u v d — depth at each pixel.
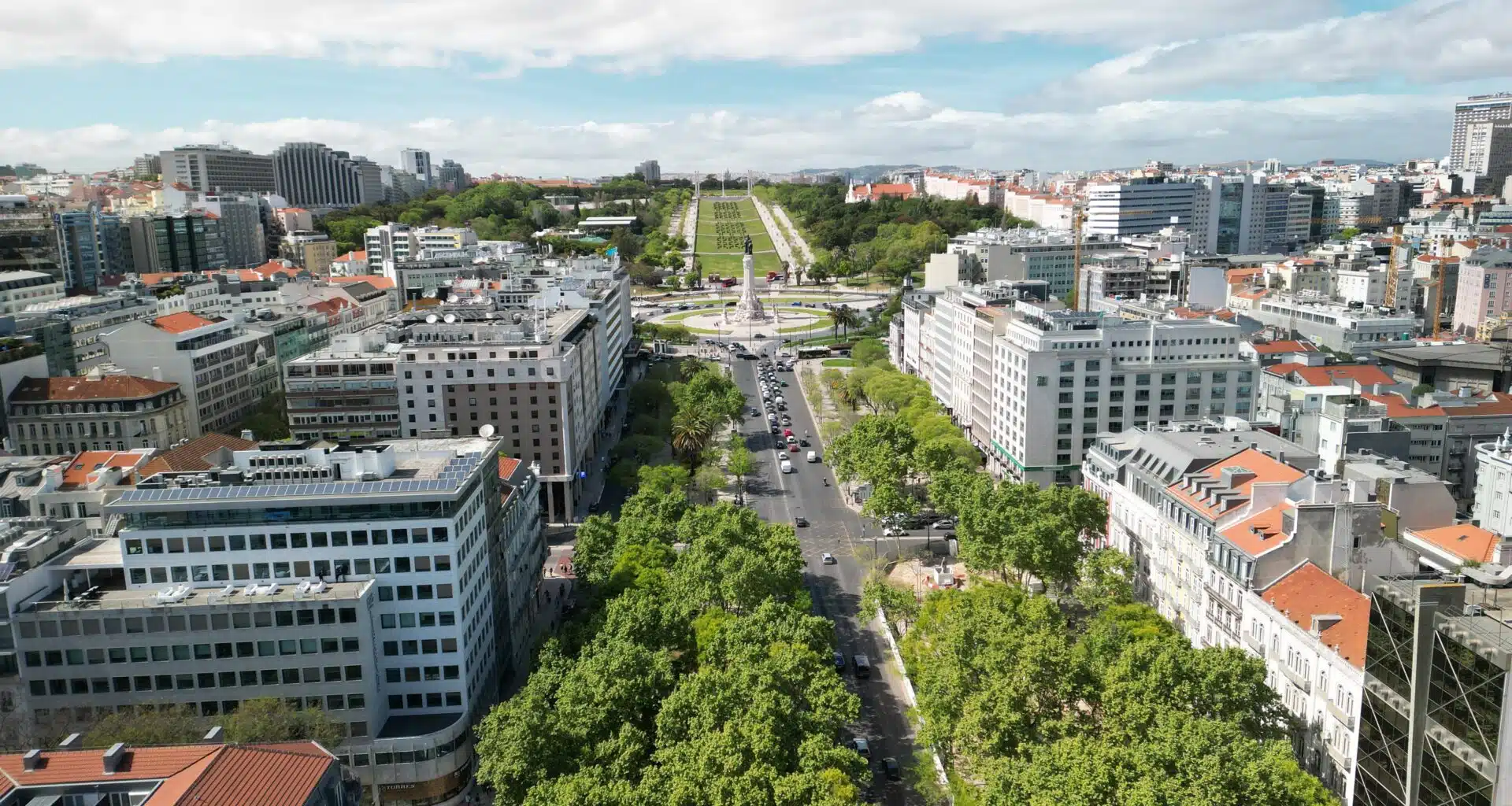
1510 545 186.75
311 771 135.50
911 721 197.00
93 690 186.25
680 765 158.12
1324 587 186.00
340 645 188.62
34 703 186.00
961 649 188.25
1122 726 167.25
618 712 178.62
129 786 132.25
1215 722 155.62
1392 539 197.38
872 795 182.12
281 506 192.88
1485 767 128.88
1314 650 176.00
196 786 127.31
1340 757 168.25
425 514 195.00
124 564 192.50
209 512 193.12
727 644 199.25
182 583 193.88
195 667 187.38
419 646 198.75
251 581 195.12
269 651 188.00
